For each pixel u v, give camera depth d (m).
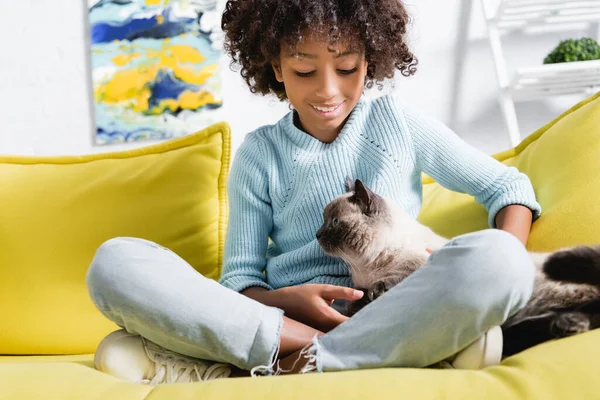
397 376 0.69
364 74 1.10
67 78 2.36
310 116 1.07
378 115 1.14
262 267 1.16
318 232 0.96
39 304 1.29
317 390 0.67
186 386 0.72
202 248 1.34
